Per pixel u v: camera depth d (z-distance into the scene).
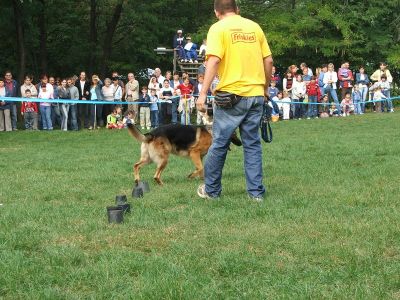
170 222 5.27
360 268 3.76
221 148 6.14
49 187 7.45
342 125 17.19
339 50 26.11
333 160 9.27
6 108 17.34
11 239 4.66
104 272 3.79
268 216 5.34
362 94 22.05
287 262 3.98
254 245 4.42
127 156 11.04
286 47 25.92
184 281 3.58
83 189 7.26
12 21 23.72
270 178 7.68
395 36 27.36
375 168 8.14
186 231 4.91
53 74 28.70
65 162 10.21
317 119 19.66
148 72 29.12
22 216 5.62
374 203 5.82
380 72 22.86
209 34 5.91
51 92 17.67
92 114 18.23
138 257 4.10
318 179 7.47
